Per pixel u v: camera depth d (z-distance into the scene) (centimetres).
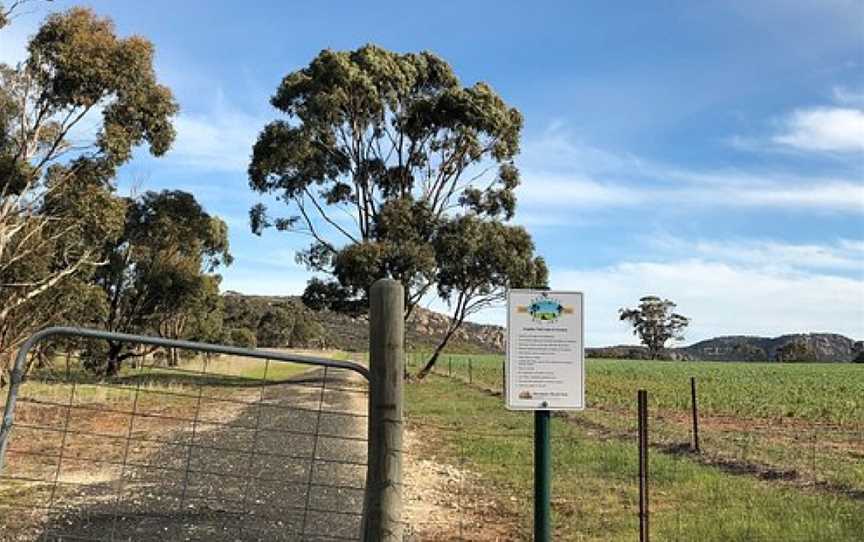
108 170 3100
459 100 4406
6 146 2933
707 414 2566
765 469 1265
